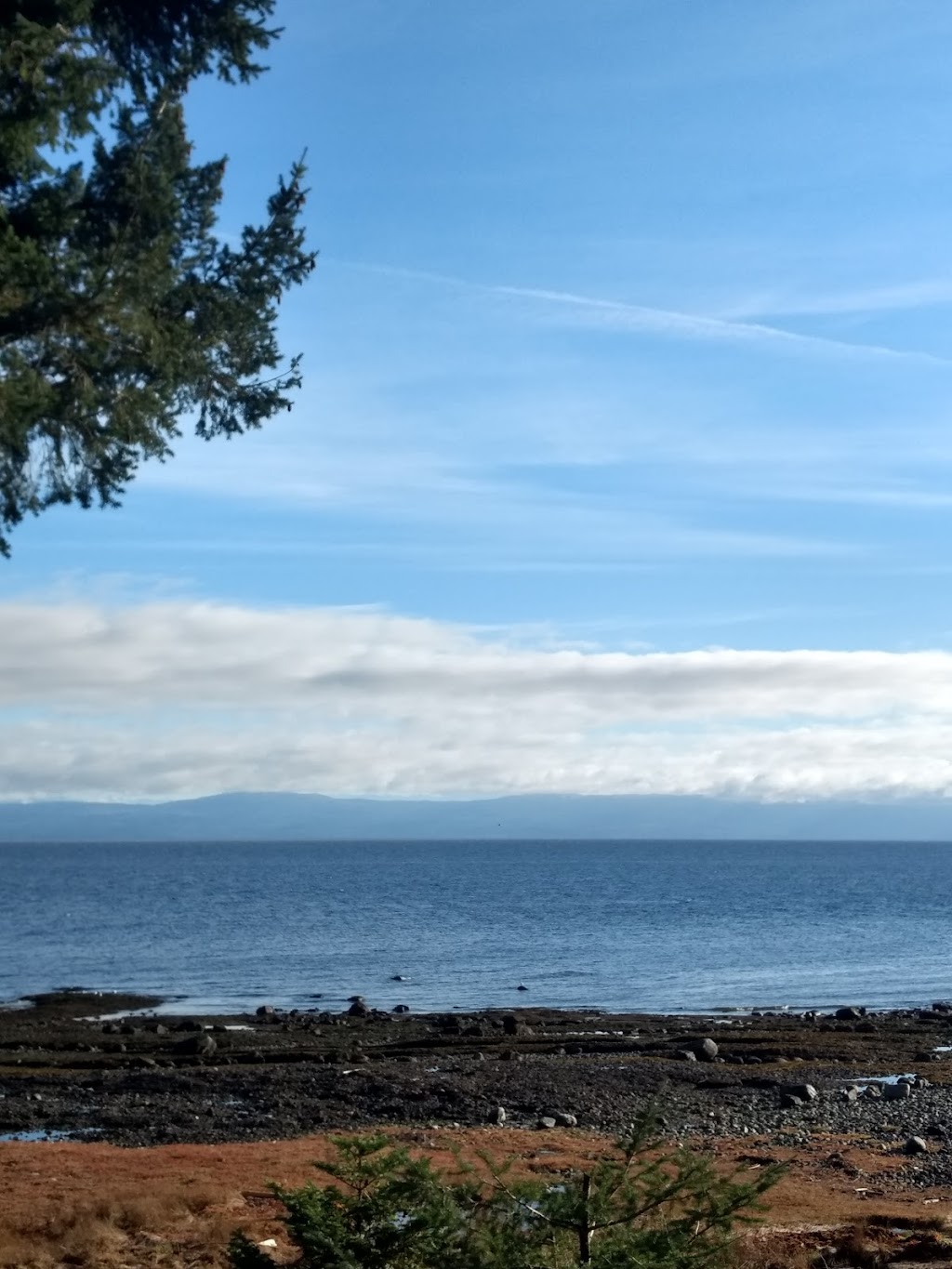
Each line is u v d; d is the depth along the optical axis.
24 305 11.30
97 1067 31.33
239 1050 34.25
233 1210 14.70
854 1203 15.54
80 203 12.44
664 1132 21.69
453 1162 17.02
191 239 13.31
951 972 60.25
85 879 176.38
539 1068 29.31
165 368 12.48
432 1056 33.09
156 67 13.33
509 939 77.31
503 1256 8.08
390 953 68.88
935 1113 23.81
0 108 11.22
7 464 12.25
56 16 11.73
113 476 12.91
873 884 158.75
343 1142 9.03
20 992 52.94
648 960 65.12
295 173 13.82
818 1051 33.41
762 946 72.56
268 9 13.31
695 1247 8.28
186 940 77.38
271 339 13.84
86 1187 16.12
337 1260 8.33
